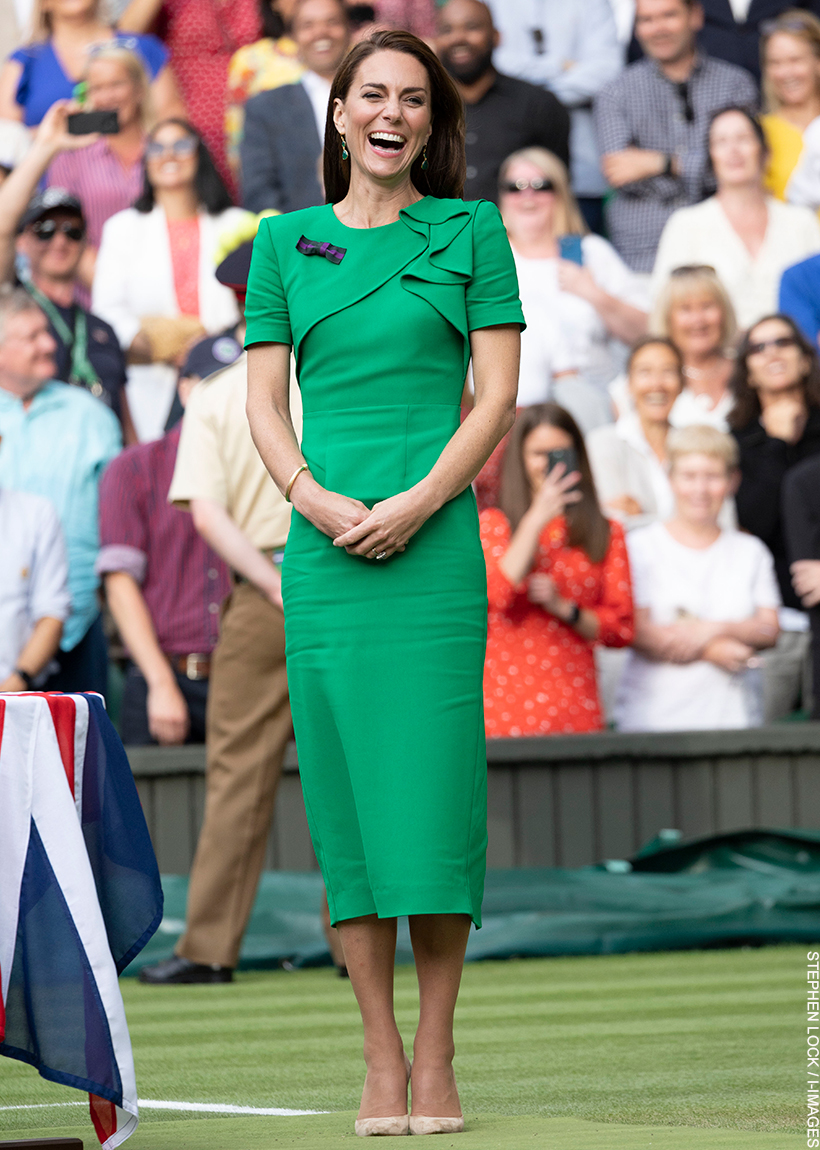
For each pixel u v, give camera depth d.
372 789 8.52
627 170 29.33
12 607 20.81
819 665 23.48
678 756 22.39
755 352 24.98
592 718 22.20
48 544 21.16
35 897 7.84
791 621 25.20
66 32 29.91
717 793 22.50
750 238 28.16
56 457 23.48
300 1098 10.30
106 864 8.37
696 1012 14.45
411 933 8.82
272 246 9.18
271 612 16.92
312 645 8.72
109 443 23.88
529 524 21.50
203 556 21.81
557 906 20.61
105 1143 7.77
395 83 8.83
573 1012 14.66
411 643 8.59
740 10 31.14
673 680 23.27
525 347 26.50
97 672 23.31
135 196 28.47
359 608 8.62
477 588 8.78
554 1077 10.90
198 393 17.22
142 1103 10.24
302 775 8.88
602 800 22.17
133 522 21.67
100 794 8.37
